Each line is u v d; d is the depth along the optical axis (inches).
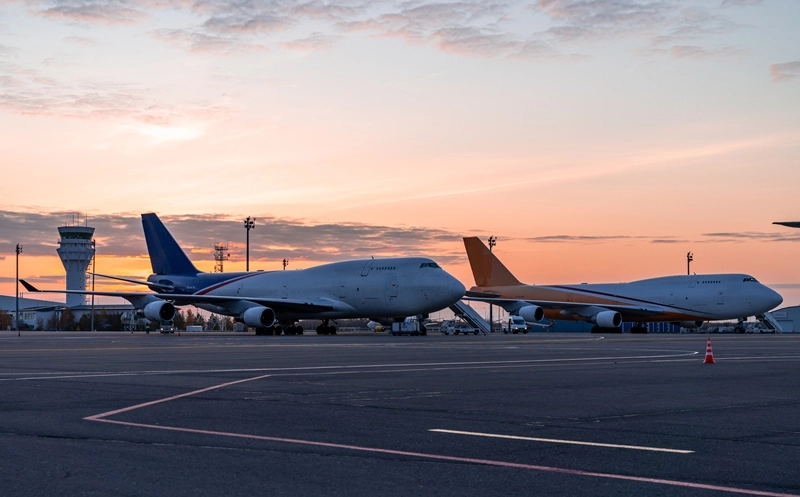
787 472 313.4
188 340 2117.4
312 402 549.3
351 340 2044.8
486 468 319.6
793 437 399.9
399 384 685.9
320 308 2581.2
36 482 293.0
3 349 1465.3
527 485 290.2
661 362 1002.1
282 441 383.9
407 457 342.6
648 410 506.9
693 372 826.8
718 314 2839.6
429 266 2455.7
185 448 364.2
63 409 508.4
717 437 399.2
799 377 763.4
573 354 1213.1
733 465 327.0
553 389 641.0
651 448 366.9
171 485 288.4
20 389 642.2
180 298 2596.0
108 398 574.2
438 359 1072.8
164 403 542.3
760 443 381.4
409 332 2716.5
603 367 904.9
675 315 2940.5
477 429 424.8
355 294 2544.3
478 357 1124.5
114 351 1362.0
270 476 303.4
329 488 284.4
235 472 310.7
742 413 492.4
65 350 1411.2
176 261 3149.6
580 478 302.0
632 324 3890.3
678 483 293.7
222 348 1485.0
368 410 504.7
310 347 1520.7
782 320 4653.1
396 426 434.9
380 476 304.2
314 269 2738.7
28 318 7170.3
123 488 283.9
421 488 285.0
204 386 668.1
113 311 6309.1
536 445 374.6
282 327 2891.2
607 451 358.9
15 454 348.5
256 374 800.9
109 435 401.7
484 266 3629.4
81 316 6368.1
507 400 562.3
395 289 2463.1
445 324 3408.0
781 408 518.3
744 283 2807.6
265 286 2785.4
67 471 311.7
